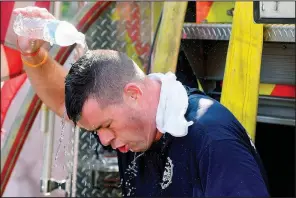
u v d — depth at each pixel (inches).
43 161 143.7
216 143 89.7
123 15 154.3
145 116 92.0
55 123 150.1
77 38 94.9
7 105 159.2
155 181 101.9
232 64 129.4
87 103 89.3
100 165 150.7
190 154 92.9
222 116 93.9
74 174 146.9
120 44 155.2
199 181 93.9
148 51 154.0
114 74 89.4
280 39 130.3
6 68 151.3
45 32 94.7
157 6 152.7
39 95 115.9
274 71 143.5
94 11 149.3
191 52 144.7
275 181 171.0
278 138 168.6
